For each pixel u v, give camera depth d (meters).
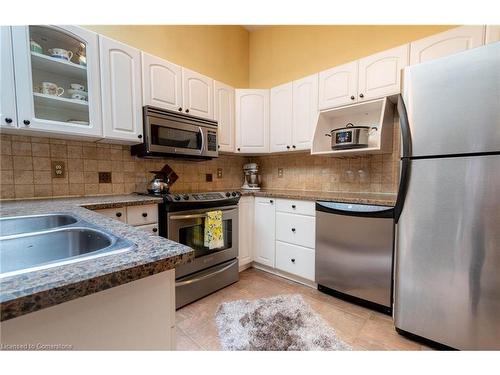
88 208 1.41
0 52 1.30
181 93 2.19
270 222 2.43
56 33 1.51
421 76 1.34
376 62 1.95
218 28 2.88
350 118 2.33
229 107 2.68
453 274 1.29
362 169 2.33
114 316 0.52
